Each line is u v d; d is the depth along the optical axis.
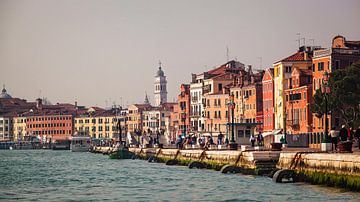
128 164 151.88
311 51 170.25
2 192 82.00
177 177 99.38
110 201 70.00
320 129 144.88
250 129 149.00
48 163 173.00
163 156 156.50
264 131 181.38
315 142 126.81
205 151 121.81
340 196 63.22
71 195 77.00
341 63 144.12
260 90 194.75
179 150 142.25
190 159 131.62
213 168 113.62
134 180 97.69
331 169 69.19
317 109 127.88
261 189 73.44
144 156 182.25
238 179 88.12
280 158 83.19
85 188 85.94
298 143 133.50
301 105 156.00
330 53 143.75
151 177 102.25
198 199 69.00
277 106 170.62
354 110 124.88
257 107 195.00
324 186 70.62
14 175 117.94
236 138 148.75
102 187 87.06
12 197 75.81
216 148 132.38
